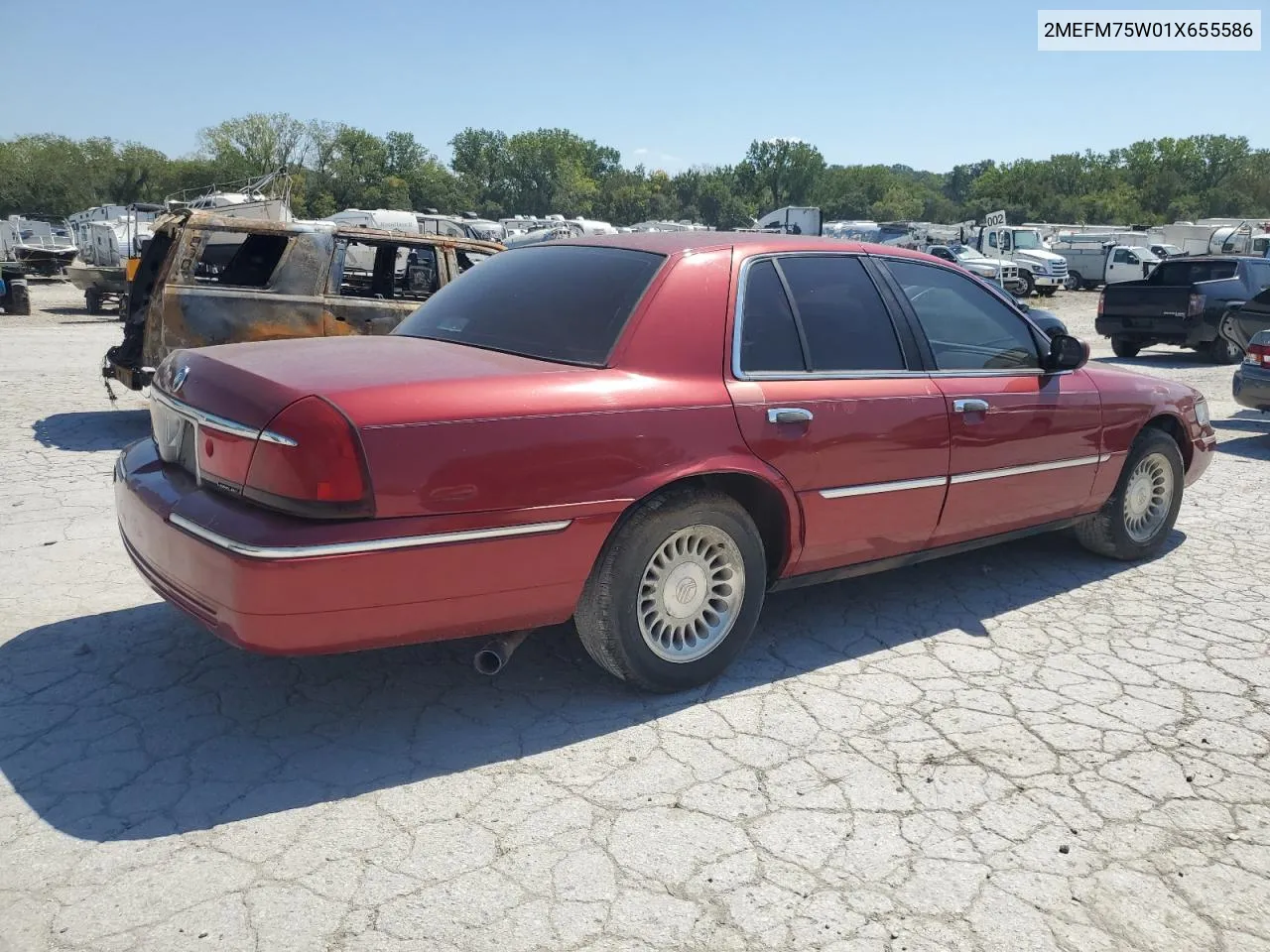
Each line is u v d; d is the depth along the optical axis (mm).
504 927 2490
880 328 4246
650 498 3510
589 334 3590
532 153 116562
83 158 84562
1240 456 8852
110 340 16141
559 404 3252
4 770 3129
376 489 2953
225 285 8406
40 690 3666
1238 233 41469
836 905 2623
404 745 3373
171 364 3598
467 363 3395
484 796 3076
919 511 4289
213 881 2627
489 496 3121
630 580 3494
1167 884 2766
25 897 2537
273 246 9000
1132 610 4902
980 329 4684
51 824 2852
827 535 4008
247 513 3006
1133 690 3979
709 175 121688
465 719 3568
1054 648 4398
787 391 3793
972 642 4441
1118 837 2977
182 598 3223
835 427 3898
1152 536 5684
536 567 3258
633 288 3668
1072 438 4918
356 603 2994
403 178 95875
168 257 8047
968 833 2967
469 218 38781
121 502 3631
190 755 3258
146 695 3654
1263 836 3010
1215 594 5156
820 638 4441
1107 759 3432
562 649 4211
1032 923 2584
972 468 4445
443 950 2402
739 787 3170
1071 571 5492
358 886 2631
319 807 2986
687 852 2826
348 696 3711
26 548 5258
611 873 2719
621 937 2473
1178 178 118062
